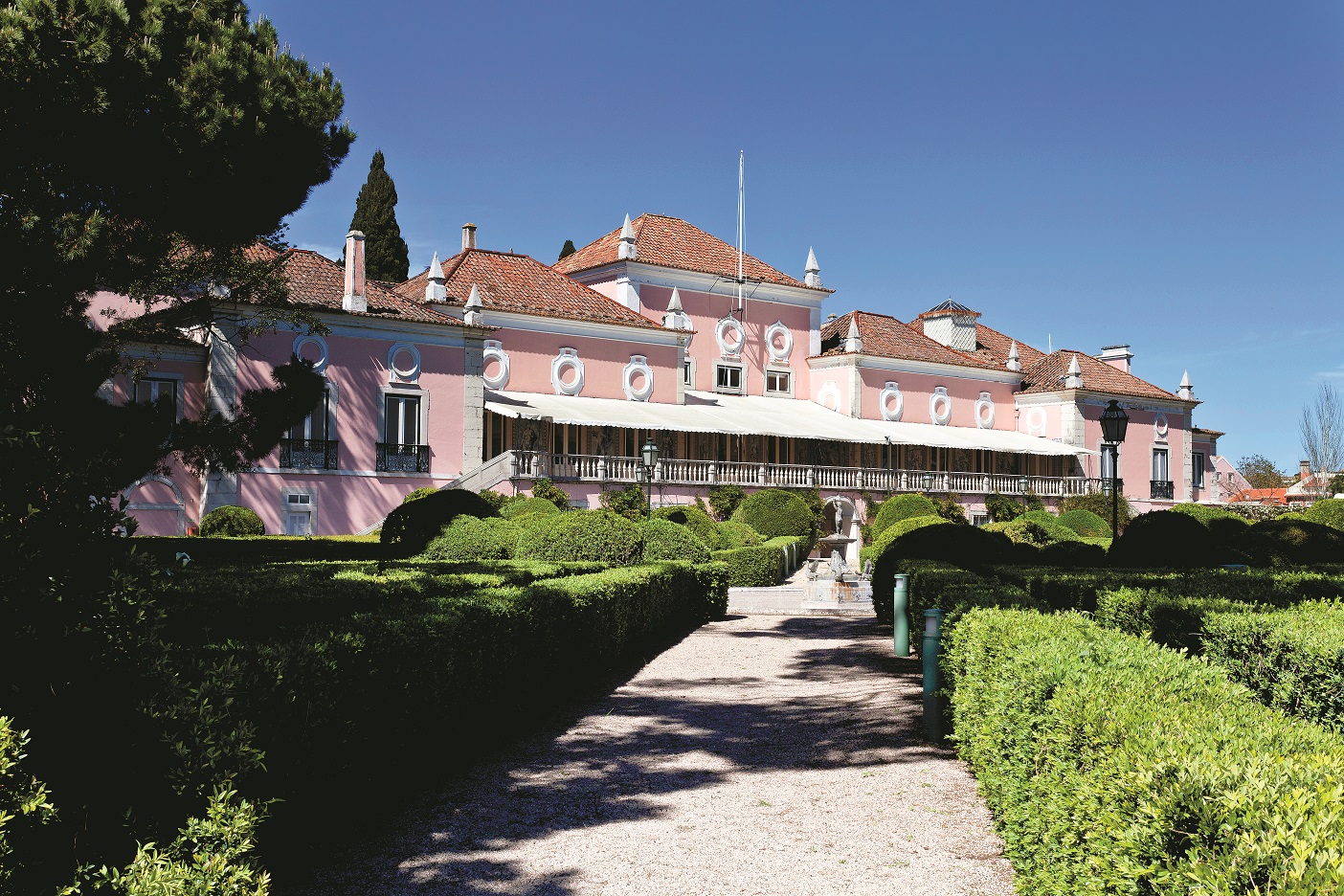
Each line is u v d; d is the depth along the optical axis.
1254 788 3.12
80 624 4.42
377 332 35.78
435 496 24.34
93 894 4.08
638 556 20.94
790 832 7.22
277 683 5.95
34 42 16.02
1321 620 7.58
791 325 56.19
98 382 16.91
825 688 13.72
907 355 56.97
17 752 3.93
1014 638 6.83
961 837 6.99
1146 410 63.00
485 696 10.01
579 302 46.41
